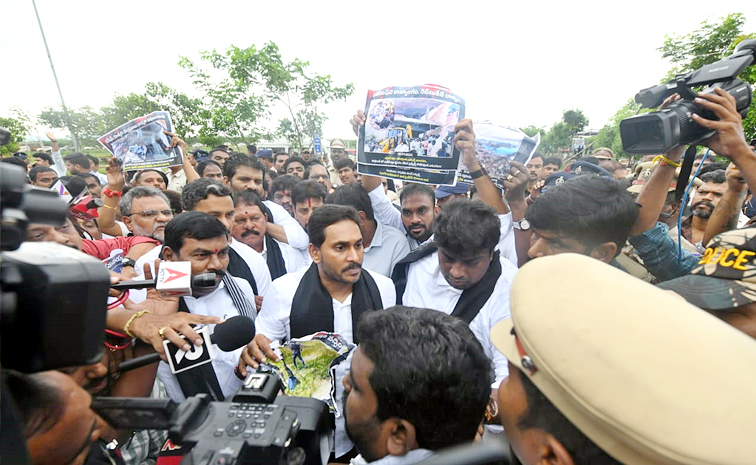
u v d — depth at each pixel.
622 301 0.63
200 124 14.79
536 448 0.72
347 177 7.10
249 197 3.16
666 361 0.54
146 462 1.63
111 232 3.78
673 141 1.61
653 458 0.51
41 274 0.56
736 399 0.51
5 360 0.60
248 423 0.94
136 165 3.88
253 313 2.30
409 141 2.60
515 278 0.79
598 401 0.56
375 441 1.04
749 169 1.57
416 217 3.27
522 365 0.71
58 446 0.71
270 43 15.02
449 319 1.10
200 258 1.99
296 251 3.48
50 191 0.61
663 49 14.03
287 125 17.42
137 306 1.70
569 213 1.57
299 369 1.79
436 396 0.93
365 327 1.09
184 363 1.45
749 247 1.22
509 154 2.64
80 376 1.21
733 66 1.66
